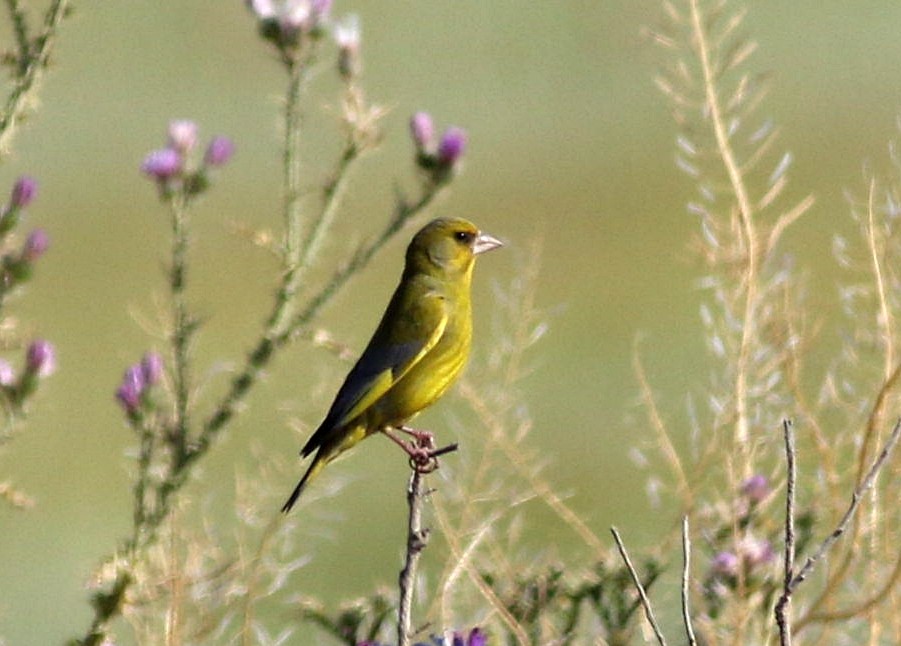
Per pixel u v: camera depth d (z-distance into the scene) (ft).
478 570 33.60
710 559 33.27
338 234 106.93
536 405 73.61
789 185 110.11
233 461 54.90
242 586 33.14
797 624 32.24
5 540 66.33
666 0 38.19
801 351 35.55
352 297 95.81
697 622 32.91
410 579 26.96
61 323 92.58
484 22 155.74
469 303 37.55
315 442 35.86
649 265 99.76
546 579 32.58
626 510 60.64
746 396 35.24
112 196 118.52
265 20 34.68
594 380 77.15
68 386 82.17
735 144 37.91
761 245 36.60
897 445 33.94
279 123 35.06
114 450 74.84
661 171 125.59
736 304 36.37
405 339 36.40
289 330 33.91
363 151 34.88
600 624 32.78
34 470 72.74
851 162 117.29
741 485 33.58
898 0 153.89
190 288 96.68
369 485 68.44
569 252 105.19
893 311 36.01
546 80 146.92
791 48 144.15
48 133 131.34
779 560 32.83
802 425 35.40
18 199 32.83
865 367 35.50
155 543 31.81
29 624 59.67
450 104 143.54
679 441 54.90
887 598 33.30
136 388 31.96
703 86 37.83
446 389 37.04
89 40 143.64
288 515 34.71
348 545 63.72
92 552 65.72
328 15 34.91
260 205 117.70
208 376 33.24
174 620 31.68
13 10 33.58
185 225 33.19
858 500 26.32
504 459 38.58
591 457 66.49
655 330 86.69
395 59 151.64
